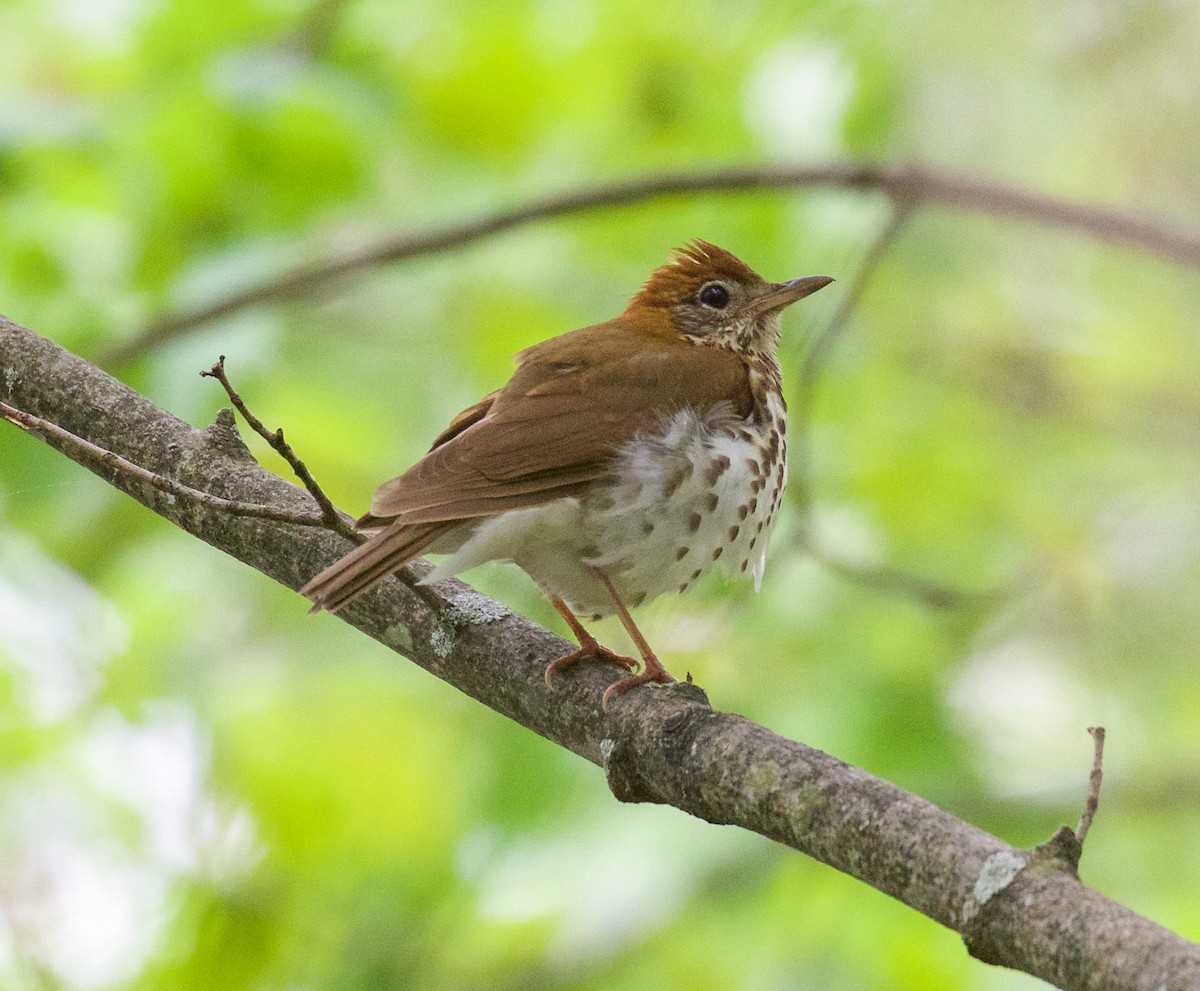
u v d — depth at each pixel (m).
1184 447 16.17
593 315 14.55
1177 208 16.61
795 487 12.33
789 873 12.19
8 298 11.62
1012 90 16.16
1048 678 15.23
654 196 12.14
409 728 13.18
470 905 12.84
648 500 7.65
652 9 14.28
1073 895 5.10
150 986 12.41
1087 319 16.39
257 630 13.82
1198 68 16.36
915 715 12.89
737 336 9.19
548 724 6.80
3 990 12.04
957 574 14.11
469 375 14.50
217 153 11.69
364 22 13.36
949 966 11.91
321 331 14.50
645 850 12.45
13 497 12.34
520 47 13.46
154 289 11.77
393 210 13.86
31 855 12.58
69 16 13.20
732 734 6.17
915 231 16.39
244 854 12.87
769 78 14.96
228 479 7.24
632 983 12.39
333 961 12.94
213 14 12.83
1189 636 15.03
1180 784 13.58
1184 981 4.72
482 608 7.16
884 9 15.12
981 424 15.80
